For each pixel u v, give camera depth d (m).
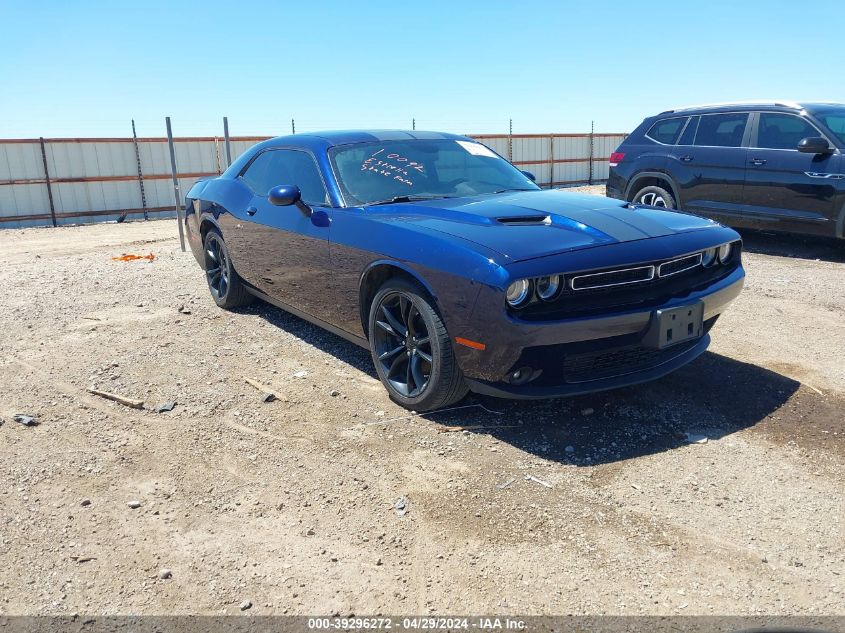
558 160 27.14
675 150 8.94
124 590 2.36
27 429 3.64
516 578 2.37
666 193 9.11
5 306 6.36
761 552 2.49
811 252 8.26
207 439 3.48
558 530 2.64
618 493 2.89
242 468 3.18
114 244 12.45
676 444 3.31
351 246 3.89
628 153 9.58
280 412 3.78
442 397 3.51
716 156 8.45
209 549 2.58
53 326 5.59
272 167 5.11
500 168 4.84
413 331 3.63
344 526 2.70
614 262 3.14
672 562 2.44
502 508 2.79
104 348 4.95
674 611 2.19
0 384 4.29
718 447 3.27
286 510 2.83
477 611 2.21
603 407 3.72
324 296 4.29
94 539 2.65
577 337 3.10
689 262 3.53
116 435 3.55
